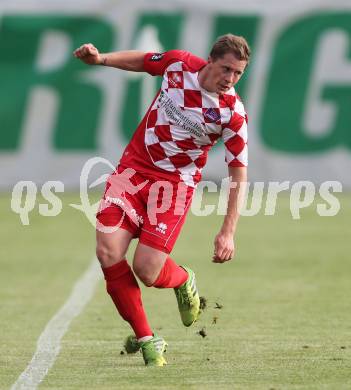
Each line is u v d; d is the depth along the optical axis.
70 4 61.09
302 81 60.75
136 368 21.11
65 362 21.83
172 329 26.08
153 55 22.31
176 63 21.73
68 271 37.19
